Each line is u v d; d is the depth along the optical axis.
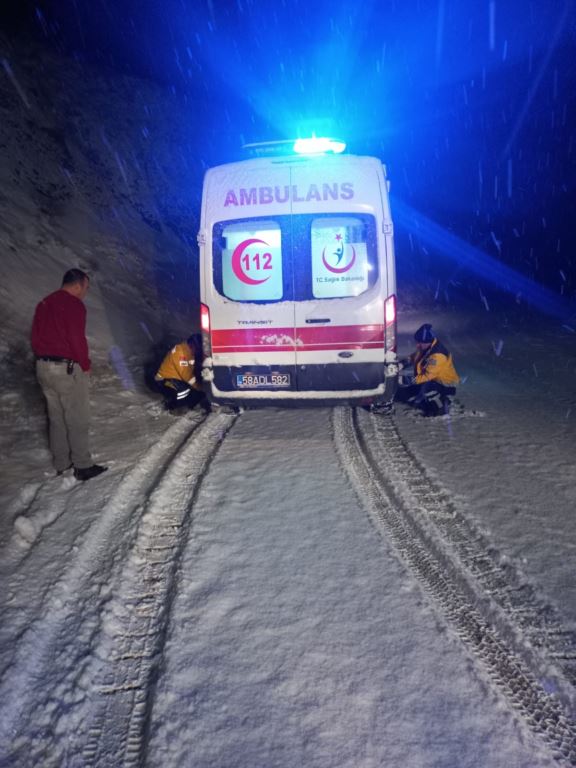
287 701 2.42
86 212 13.74
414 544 3.69
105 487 4.53
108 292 11.45
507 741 2.22
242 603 3.06
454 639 2.78
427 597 3.12
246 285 5.59
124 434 5.86
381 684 2.50
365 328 5.56
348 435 5.86
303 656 2.67
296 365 5.65
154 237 15.40
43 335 4.44
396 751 2.18
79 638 2.86
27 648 2.75
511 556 3.49
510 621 2.90
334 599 3.09
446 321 16.27
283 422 6.35
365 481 4.68
